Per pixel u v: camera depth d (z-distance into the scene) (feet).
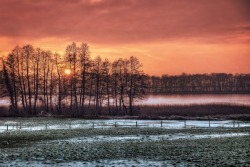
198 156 98.02
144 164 87.56
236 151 106.83
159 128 205.36
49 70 376.68
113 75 380.58
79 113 354.54
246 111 329.52
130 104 359.66
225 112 324.19
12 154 105.50
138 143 134.41
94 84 372.58
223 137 155.02
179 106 382.63
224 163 85.87
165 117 284.82
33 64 367.66
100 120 273.13
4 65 346.54
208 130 193.36
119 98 376.89
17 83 358.43
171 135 167.84
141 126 220.43
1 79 346.13
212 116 294.05
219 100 582.35
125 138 155.33
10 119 281.54
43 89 374.22
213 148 115.24
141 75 373.40
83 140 147.84
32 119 281.74
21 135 166.91
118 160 93.76
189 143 132.16
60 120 272.51
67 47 357.61
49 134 171.32
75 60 354.33
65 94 360.69
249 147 116.57
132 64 377.09
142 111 354.74
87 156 100.53
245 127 212.64
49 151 111.65
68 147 122.62
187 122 251.60
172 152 107.34
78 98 381.81
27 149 118.11
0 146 128.77
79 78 352.28
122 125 226.58
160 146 123.34
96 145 128.16
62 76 368.07
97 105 360.48
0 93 351.46
